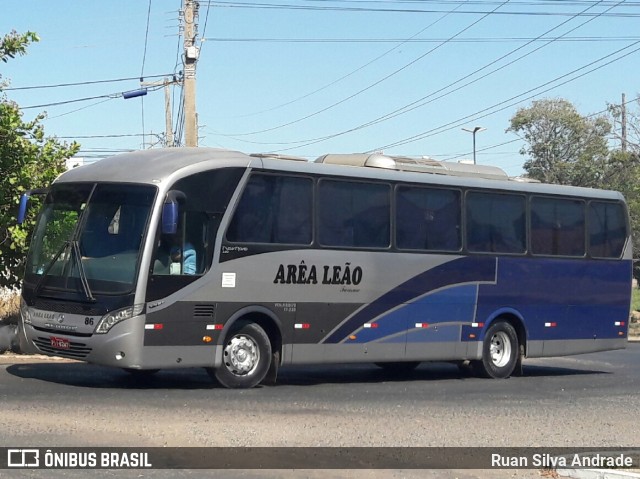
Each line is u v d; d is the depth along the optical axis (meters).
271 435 11.56
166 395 14.55
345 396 15.56
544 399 16.27
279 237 16.39
